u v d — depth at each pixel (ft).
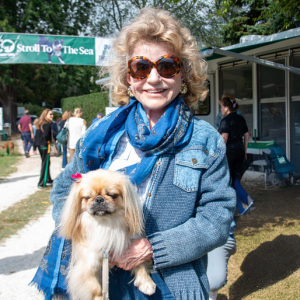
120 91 6.70
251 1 43.80
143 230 5.42
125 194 5.25
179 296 5.37
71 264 5.73
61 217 5.64
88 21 92.22
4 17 91.20
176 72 5.74
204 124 5.87
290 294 11.46
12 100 108.78
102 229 5.25
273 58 26.73
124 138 6.21
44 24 94.63
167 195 5.45
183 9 60.13
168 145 5.52
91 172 5.54
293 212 19.36
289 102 25.85
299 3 25.96
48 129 30.27
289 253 14.34
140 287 5.40
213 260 9.76
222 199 5.47
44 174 30.48
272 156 25.53
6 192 28.94
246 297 11.57
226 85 31.58
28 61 29.43
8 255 15.89
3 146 57.57
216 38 60.29
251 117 29.50
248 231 17.10
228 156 20.34
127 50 6.13
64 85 101.71
